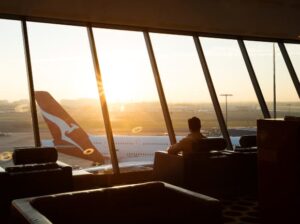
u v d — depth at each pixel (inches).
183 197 98.0
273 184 109.3
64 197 90.4
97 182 185.6
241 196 201.0
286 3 231.1
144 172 246.2
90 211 92.0
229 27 277.6
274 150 108.8
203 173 190.2
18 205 83.4
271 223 110.2
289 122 104.0
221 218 90.6
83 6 214.5
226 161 197.3
